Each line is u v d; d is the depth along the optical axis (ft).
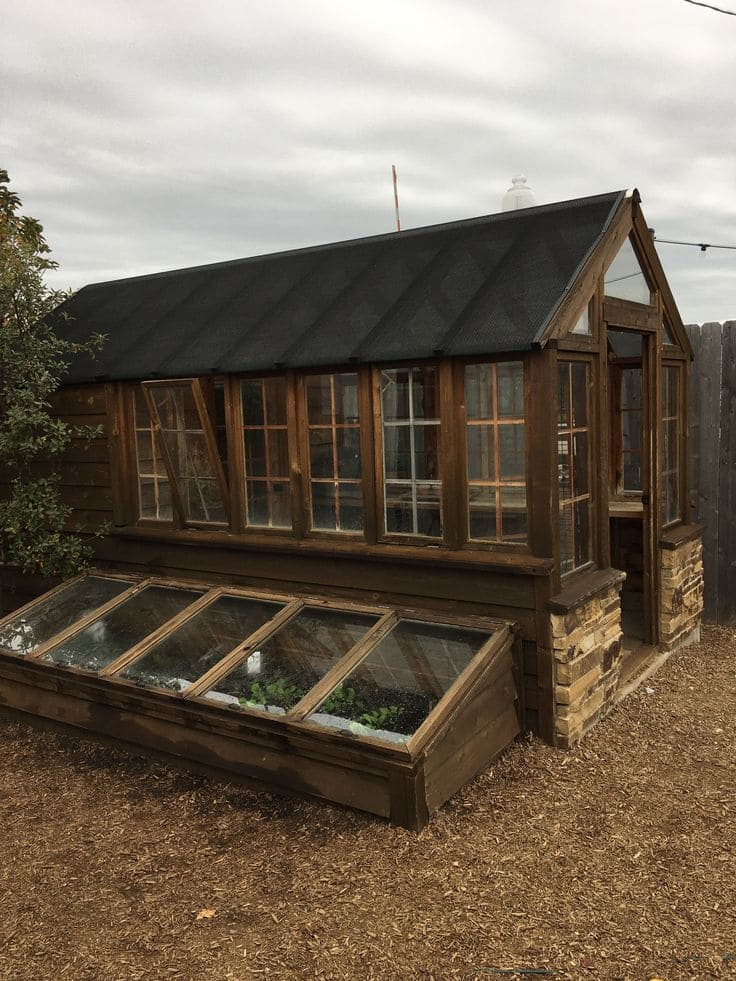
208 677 15.96
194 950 11.04
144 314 23.32
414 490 17.25
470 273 17.69
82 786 16.33
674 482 23.18
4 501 23.02
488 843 13.24
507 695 15.87
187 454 20.20
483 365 16.08
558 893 11.89
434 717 13.52
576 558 17.34
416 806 13.29
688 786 15.07
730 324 23.80
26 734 19.01
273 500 19.48
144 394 20.43
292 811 14.73
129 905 12.19
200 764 16.26
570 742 16.29
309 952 10.86
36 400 20.40
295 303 20.12
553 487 15.55
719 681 20.44
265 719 14.52
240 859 13.28
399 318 17.44
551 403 15.34
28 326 21.56
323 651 16.29
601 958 10.48
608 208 17.53
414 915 11.50
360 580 18.01
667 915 11.31
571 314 15.83
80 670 17.47
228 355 19.22
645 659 20.83
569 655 15.99
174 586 20.54
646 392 20.89
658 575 21.76
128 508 21.85
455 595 16.79
